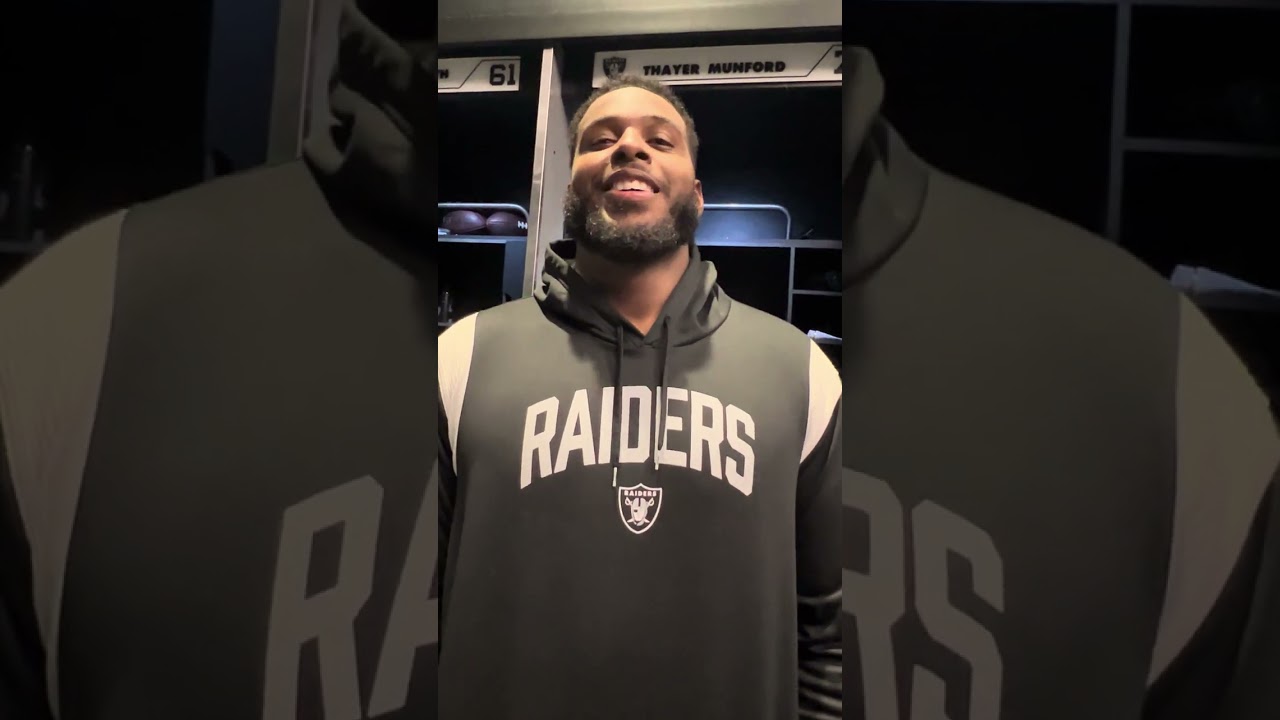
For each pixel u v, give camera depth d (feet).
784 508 2.91
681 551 2.84
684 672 2.80
